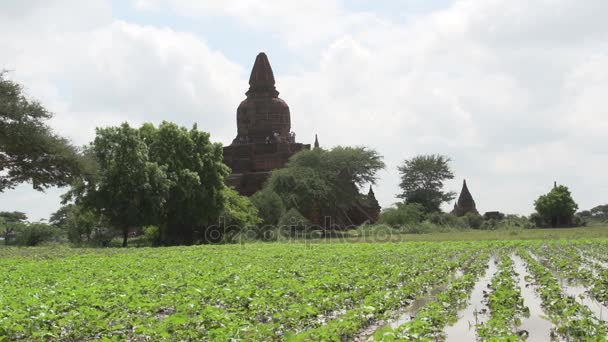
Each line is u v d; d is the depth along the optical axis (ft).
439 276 74.90
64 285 61.72
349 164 290.15
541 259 105.40
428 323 41.70
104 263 96.17
